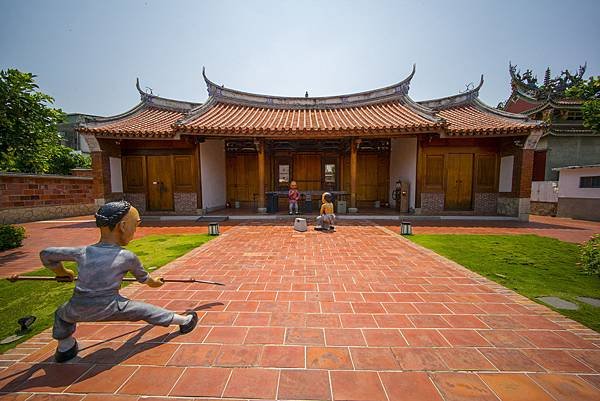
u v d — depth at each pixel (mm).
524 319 3012
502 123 10414
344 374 2158
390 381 2080
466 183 11078
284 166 13922
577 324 2908
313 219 10453
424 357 2363
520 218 10109
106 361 2334
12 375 2188
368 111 13258
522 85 19125
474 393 1963
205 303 3428
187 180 11148
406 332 2752
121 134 9789
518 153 10109
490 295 3645
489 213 11062
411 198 11430
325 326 2867
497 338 2650
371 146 13805
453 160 10992
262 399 1920
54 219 11867
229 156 13922
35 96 5930
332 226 8336
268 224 9484
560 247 6246
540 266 4867
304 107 14391
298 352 2430
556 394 1963
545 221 10719
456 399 1909
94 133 9664
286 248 6137
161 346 2537
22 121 5781
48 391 2016
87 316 2242
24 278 2451
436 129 9273
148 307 2504
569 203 11938
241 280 4199
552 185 12867
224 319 3020
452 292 3744
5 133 5652
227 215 11062
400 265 4918
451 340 2617
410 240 6949
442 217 10523
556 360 2334
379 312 3172
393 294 3676
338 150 13836
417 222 9898
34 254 5980
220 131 9672
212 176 12312
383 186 13992
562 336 2691
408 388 2010
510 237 7363
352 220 10336
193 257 5434
